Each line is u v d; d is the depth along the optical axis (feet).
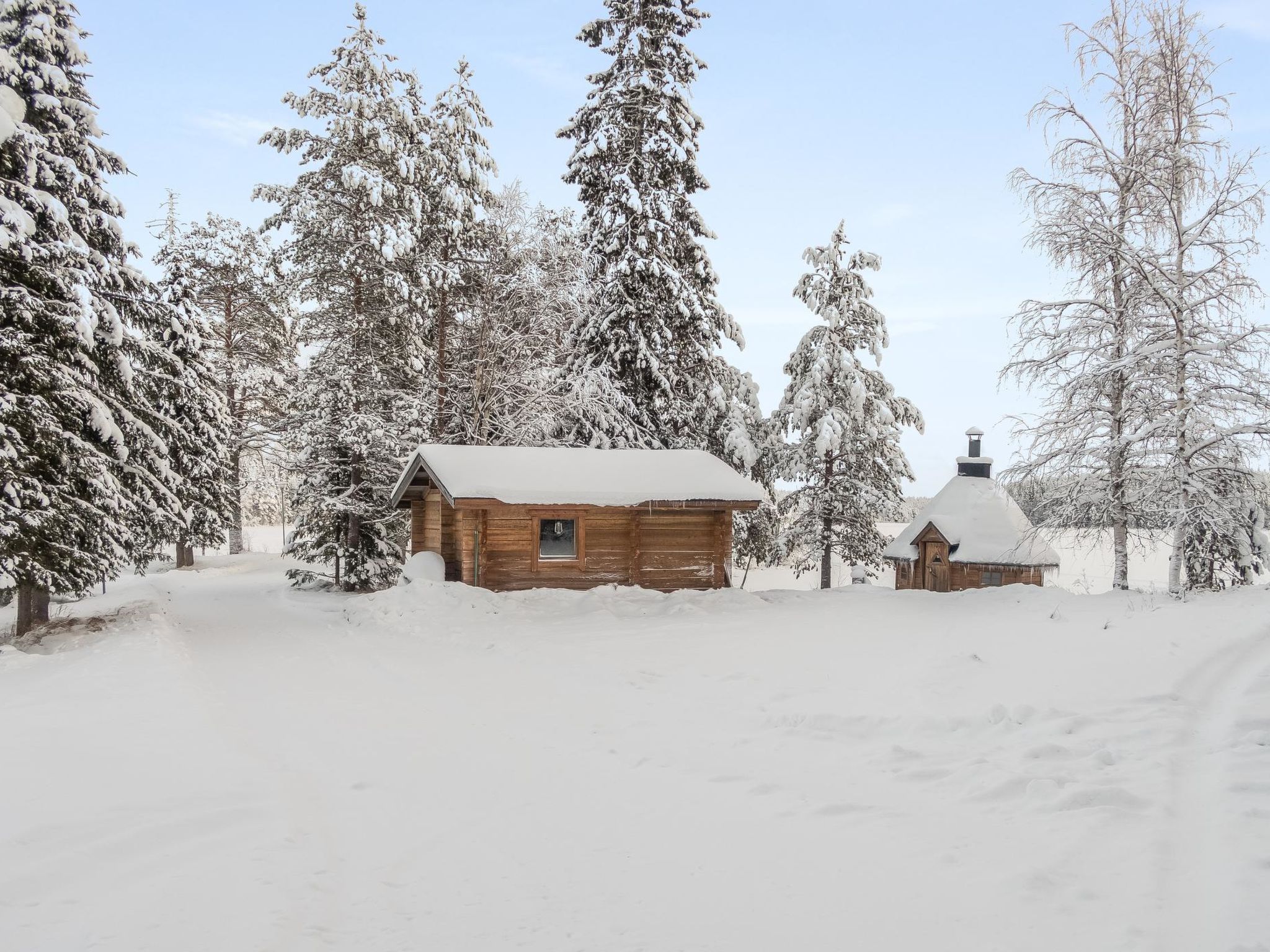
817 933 13.23
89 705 29.55
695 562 65.92
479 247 90.63
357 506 86.33
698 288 95.14
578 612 56.85
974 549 82.99
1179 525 52.01
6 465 43.37
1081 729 24.30
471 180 92.22
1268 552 60.70
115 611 62.34
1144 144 55.93
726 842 17.52
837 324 86.28
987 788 19.77
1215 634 36.88
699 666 38.81
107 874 15.74
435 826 19.10
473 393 88.89
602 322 89.10
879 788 20.59
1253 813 16.81
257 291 130.11
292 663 42.80
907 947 12.55
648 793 21.12
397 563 92.68
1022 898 13.92
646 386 91.15
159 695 31.50
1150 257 53.21
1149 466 53.93
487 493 59.21
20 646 47.21
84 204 52.31
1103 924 12.87
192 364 101.71
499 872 16.34
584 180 91.45
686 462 69.87
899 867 15.64
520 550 63.21
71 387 47.39
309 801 20.83
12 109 44.83
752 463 92.94
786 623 51.03
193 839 17.76
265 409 136.98
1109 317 55.47
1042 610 50.29
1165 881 14.24
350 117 85.97
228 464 109.70
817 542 88.84
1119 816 17.52
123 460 51.88
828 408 87.92
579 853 17.25
